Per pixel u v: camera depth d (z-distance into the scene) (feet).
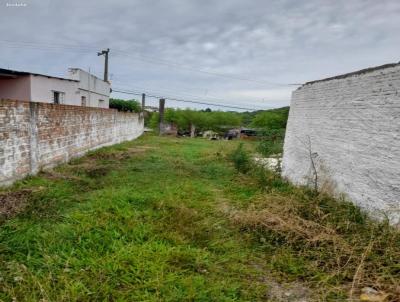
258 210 14.14
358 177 13.46
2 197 13.32
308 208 13.58
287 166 23.40
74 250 9.45
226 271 9.20
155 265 8.86
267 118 81.41
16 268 8.23
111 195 15.15
